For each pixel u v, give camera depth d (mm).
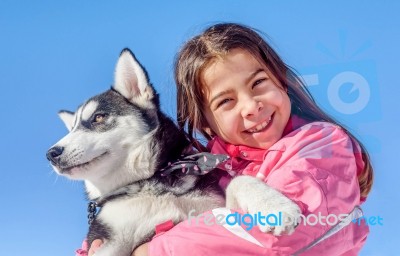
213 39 761
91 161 817
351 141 719
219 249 573
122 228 729
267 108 725
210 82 747
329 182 618
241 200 642
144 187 768
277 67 775
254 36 779
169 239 607
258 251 563
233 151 759
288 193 606
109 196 786
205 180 782
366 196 796
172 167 767
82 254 772
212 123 786
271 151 700
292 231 558
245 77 729
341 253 634
